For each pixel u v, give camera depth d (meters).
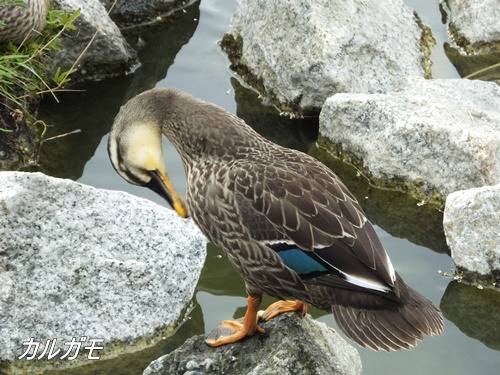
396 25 10.92
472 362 7.32
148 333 7.37
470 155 8.79
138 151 6.86
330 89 10.01
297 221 6.14
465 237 8.07
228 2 11.90
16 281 7.12
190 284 7.61
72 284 7.23
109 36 10.37
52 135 9.73
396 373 7.20
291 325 6.64
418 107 9.38
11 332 7.07
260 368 6.43
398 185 9.20
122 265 7.34
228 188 6.35
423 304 5.95
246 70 10.70
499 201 8.01
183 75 10.73
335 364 6.52
